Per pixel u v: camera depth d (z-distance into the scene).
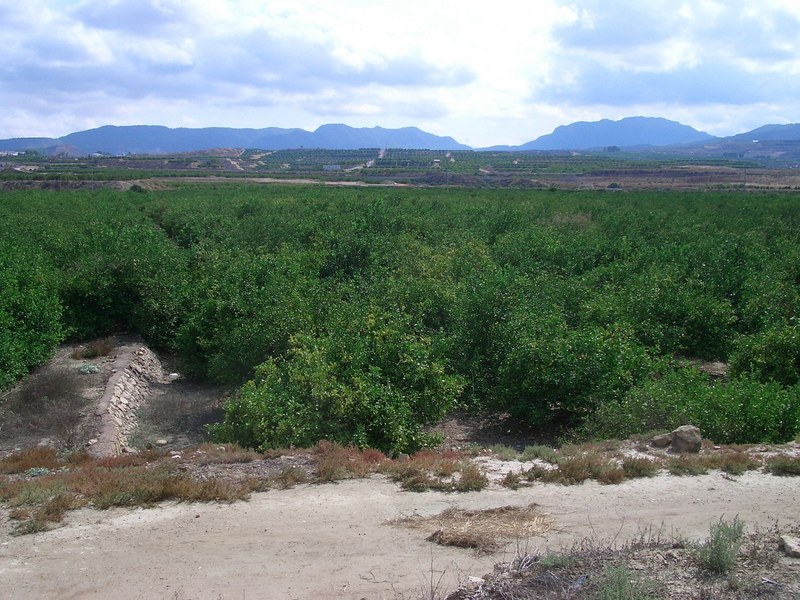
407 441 10.35
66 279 18.83
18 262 18.52
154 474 8.41
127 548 6.41
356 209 36.12
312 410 10.52
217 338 15.61
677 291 18.44
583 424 11.78
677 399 11.14
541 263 22.92
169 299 18.73
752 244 26.34
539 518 6.95
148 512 7.32
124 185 64.12
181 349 17.27
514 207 39.72
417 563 5.97
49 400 13.42
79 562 6.13
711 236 28.50
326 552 6.24
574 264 23.16
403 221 31.72
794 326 15.00
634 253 25.44
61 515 7.20
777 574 5.20
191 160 134.88
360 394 10.52
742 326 18.31
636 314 17.48
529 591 5.04
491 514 7.08
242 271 18.52
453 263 21.34
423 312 16.69
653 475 8.38
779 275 21.38
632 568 5.38
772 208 42.59
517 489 7.94
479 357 14.23
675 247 24.86
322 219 30.80
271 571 5.88
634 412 10.98
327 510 7.31
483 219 33.38
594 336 12.56
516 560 5.71
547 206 43.56
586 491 7.85
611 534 6.54
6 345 13.75
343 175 103.31
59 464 10.15
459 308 15.55
